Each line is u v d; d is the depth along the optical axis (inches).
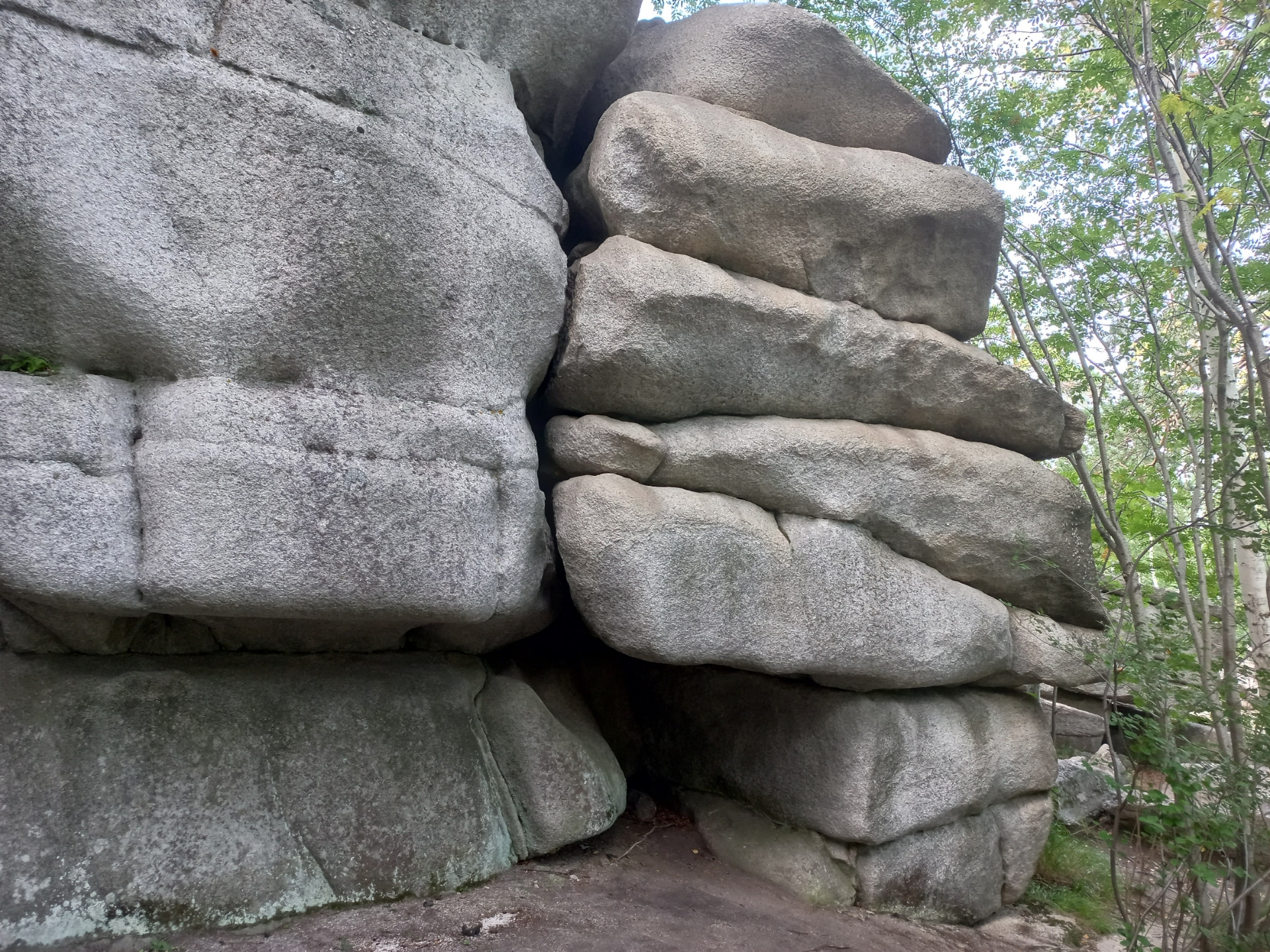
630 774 173.2
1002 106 215.0
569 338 128.0
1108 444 275.6
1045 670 160.9
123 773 101.5
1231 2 152.3
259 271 98.9
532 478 121.6
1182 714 129.3
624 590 119.1
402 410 107.7
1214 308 161.6
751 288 135.3
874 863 143.4
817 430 142.0
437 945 103.5
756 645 128.5
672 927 119.6
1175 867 129.6
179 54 95.7
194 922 98.3
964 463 153.0
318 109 103.1
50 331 93.7
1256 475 153.6
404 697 126.7
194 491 93.7
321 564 99.2
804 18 149.1
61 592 90.8
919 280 157.0
